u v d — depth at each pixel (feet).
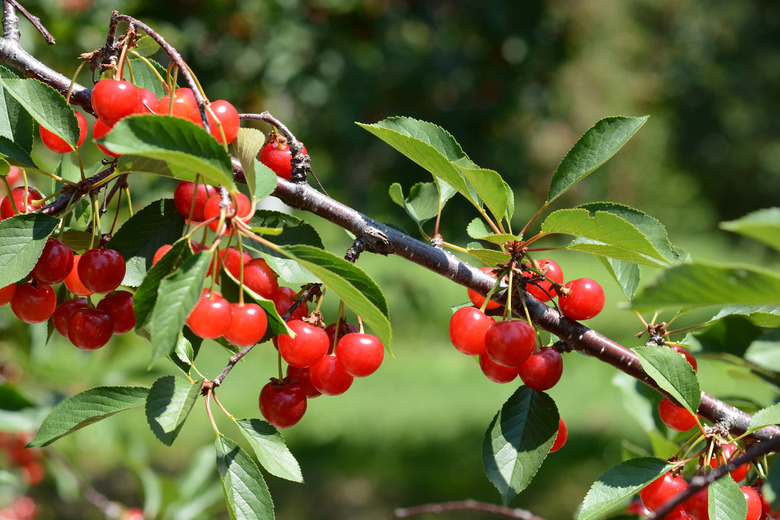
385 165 30.35
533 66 31.81
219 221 4.93
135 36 5.90
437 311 43.19
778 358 4.13
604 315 44.34
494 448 6.10
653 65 81.35
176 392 5.42
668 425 6.68
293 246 4.98
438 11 31.17
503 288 6.60
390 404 32.32
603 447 26.09
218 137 5.85
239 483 5.47
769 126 82.94
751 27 80.94
